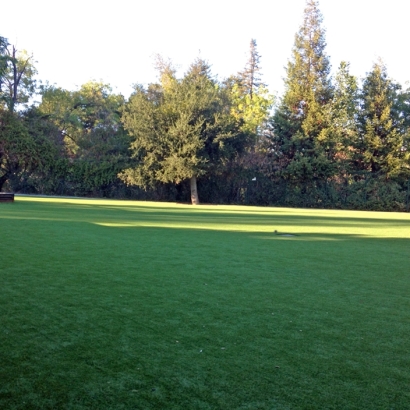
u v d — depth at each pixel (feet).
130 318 16.16
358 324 16.44
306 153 141.38
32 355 12.66
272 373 11.89
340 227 59.21
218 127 122.83
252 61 210.79
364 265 29.30
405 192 139.13
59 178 140.56
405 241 44.16
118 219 56.54
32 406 10.02
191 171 120.47
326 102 147.33
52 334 14.32
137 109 127.03
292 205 141.18
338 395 10.81
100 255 28.76
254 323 16.07
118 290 20.10
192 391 10.79
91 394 10.57
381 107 143.64
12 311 16.55
